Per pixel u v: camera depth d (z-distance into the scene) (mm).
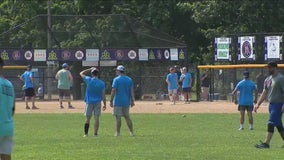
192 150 45250
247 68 115500
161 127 66562
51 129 65000
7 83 29375
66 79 99250
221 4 155250
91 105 56719
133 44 130375
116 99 56438
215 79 120500
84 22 132000
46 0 175375
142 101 122812
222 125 68875
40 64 131875
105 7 178250
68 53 128875
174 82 108812
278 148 46406
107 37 130750
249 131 61594
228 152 43938
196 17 158375
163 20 172875
